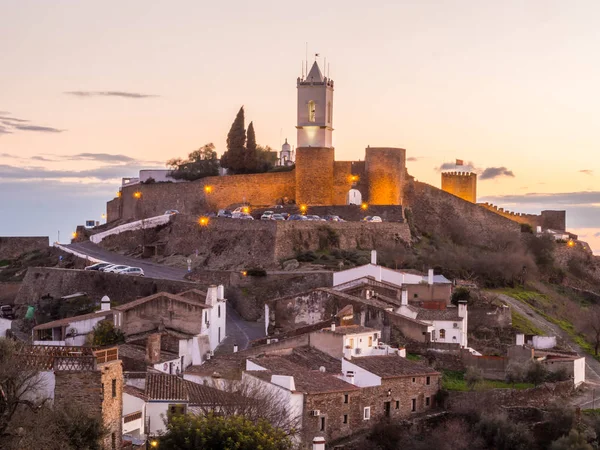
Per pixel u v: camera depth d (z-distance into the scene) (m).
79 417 88.25
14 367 90.25
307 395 117.25
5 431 86.88
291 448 99.25
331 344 140.00
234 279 191.88
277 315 163.25
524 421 134.88
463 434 128.12
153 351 133.38
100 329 147.25
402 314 156.88
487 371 148.38
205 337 145.00
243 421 97.19
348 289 167.12
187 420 96.06
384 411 128.50
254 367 126.25
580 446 127.19
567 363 149.62
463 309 159.62
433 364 149.25
